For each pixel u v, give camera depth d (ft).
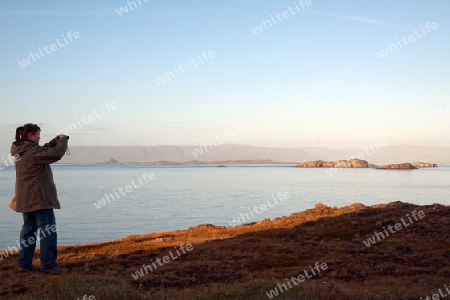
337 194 307.37
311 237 76.64
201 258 57.62
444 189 356.79
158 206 224.33
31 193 38.11
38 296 33.01
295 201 252.42
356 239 72.79
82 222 159.02
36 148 37.22
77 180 518.78
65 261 54.75
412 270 49.06
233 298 33.99
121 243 81.25
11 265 49.32
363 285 41.57
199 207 219.41
